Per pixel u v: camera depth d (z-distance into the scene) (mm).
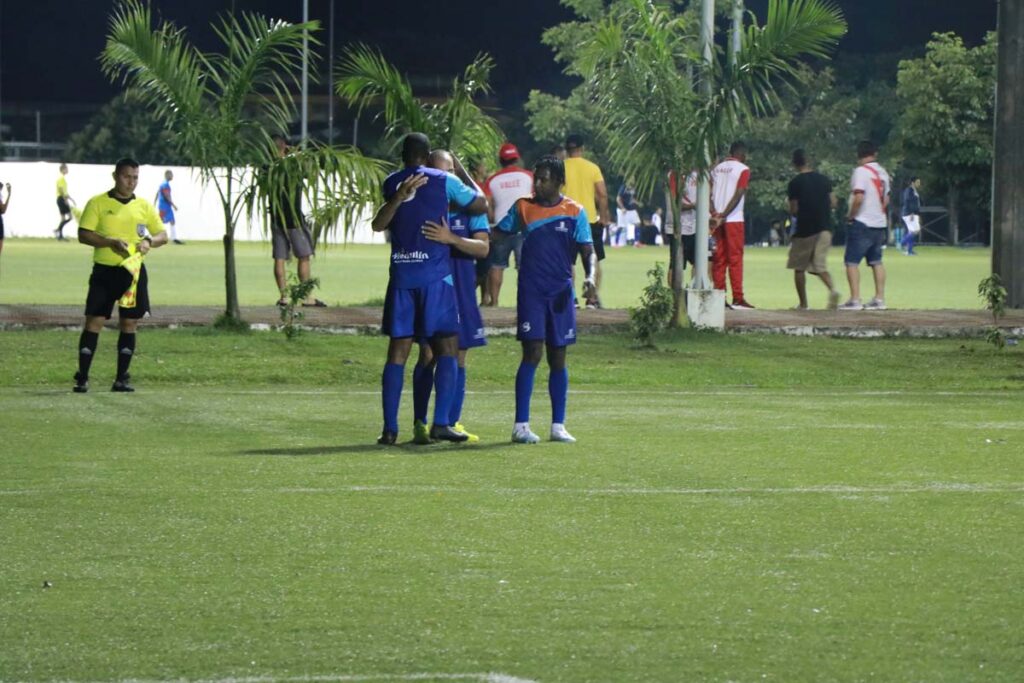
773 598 11781
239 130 33906
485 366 28812
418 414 20094
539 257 20016
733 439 20578
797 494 16234
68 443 19766
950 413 23688
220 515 14961
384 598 11766
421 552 13352
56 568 12695
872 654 10336
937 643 10594
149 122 121688
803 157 41344
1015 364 30766
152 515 14945
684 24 36375
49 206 95812
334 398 25188
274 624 11039
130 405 23828
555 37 112750
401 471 17719
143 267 25438
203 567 12750
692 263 40719
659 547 13578
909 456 19031
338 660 10203
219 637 10711
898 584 12234
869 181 41219
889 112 123812
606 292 53781
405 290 19641
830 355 31625
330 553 13297
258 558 13102
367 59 35500
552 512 15188
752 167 117938
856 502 15766
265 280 55469
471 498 15945
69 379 27016
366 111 128750
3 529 14250
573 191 39719
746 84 35000
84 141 123062
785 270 71250
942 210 120688
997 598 11797
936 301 49344
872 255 41562
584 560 13055
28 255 70500
